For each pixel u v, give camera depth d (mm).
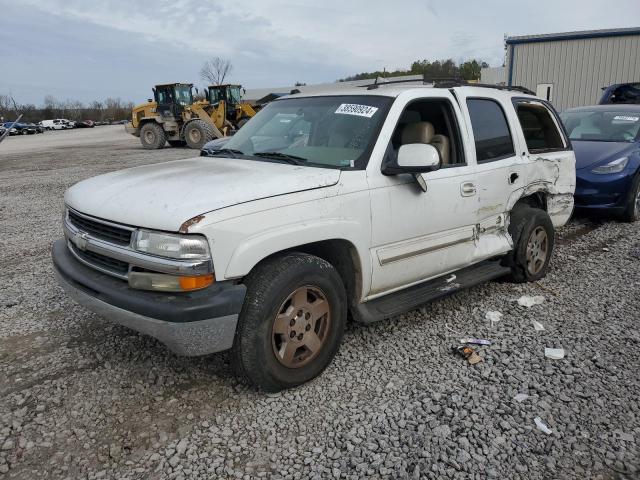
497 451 2793
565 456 2758
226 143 4562
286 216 3146
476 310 4641
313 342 3402
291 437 2920
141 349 3902
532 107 5395
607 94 14367
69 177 14664
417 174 3791
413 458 2742
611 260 6082
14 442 2881
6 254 6691
